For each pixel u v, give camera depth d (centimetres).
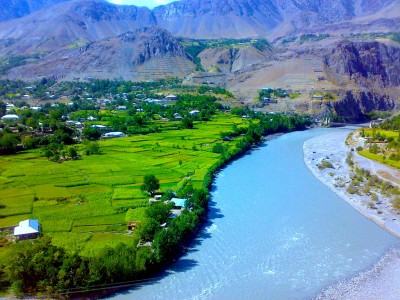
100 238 9525
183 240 10175
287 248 9988
